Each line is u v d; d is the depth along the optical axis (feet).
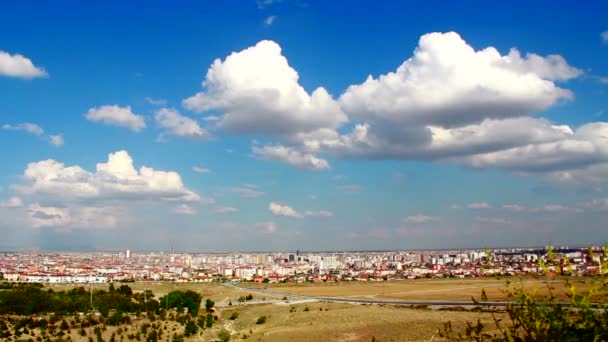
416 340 391.86
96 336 448.24
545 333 54.29
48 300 580.71
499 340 59.41
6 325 460.14
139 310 600.80
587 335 52.37
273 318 616.39
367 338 431.84
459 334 66.69
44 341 418.51
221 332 491.72
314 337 450.30
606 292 53.47
